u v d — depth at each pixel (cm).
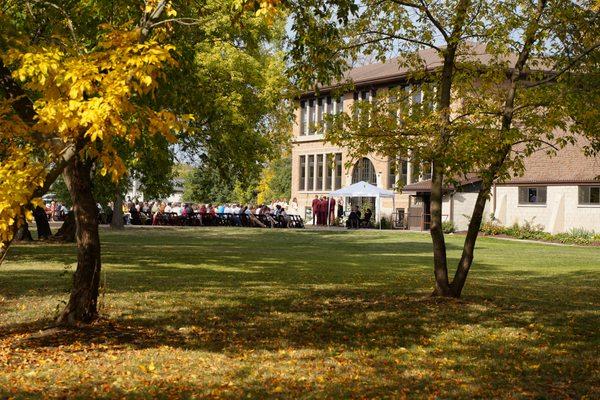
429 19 1345
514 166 1222
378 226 4838
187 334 1023
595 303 1401
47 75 754
